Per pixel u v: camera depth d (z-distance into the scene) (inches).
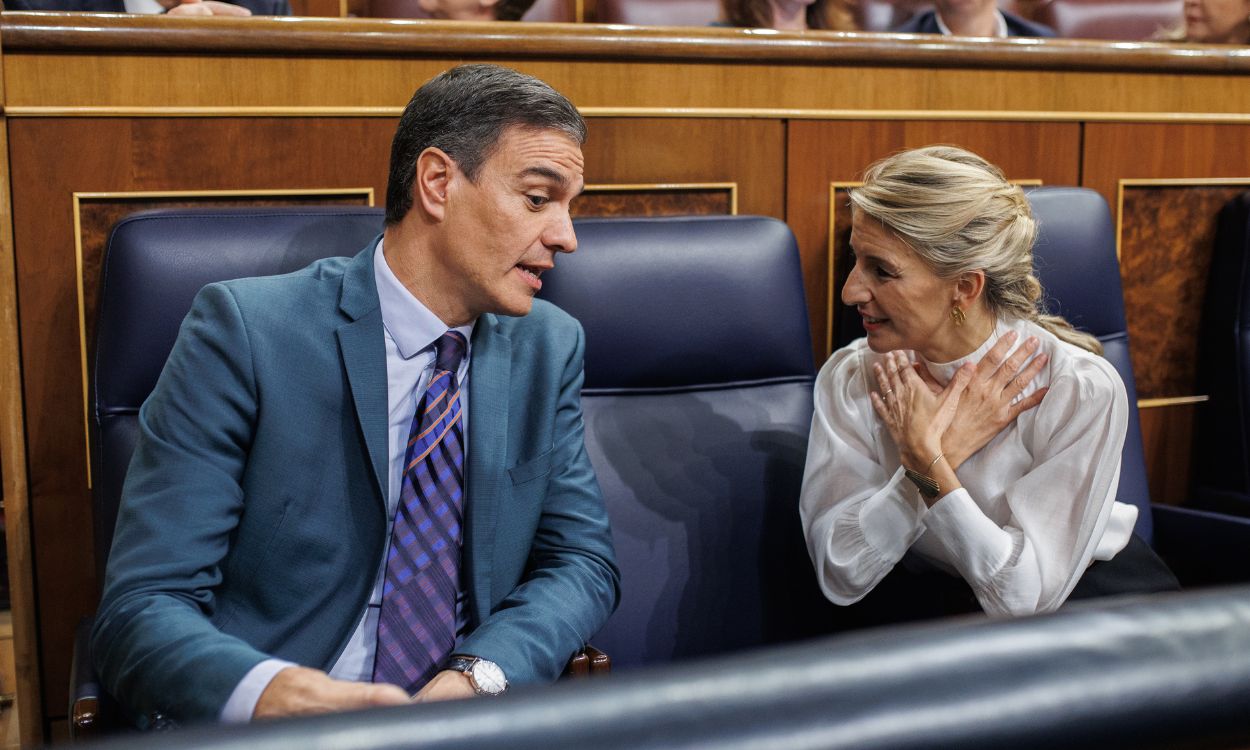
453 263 46.3
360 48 61.7
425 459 46.9
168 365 45.4
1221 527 62.8
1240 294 76.7
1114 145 77.0
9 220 57.7
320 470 45.3
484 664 42.9
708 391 61.2
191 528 42.5
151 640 39.1
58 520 60.0
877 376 55.2
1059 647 9.3
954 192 50.8
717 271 60.4
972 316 53.6
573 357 51.6
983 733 8.7
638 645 56.8
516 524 48.6
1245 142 79.9
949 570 55.9
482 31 63.6
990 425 52.9
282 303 46.1
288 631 44.9
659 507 58.1
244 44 59.8
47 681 60.9
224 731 8.1
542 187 45.9
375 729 8.1
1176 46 76.1
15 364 58.3
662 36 66.6
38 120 57.7
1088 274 67.4
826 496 56.9
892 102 72.2
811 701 8.6
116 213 59.5
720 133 69.2
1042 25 105.2
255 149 61.4
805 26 100.8
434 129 45.6
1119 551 56.6
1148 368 79.4
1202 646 9.6
